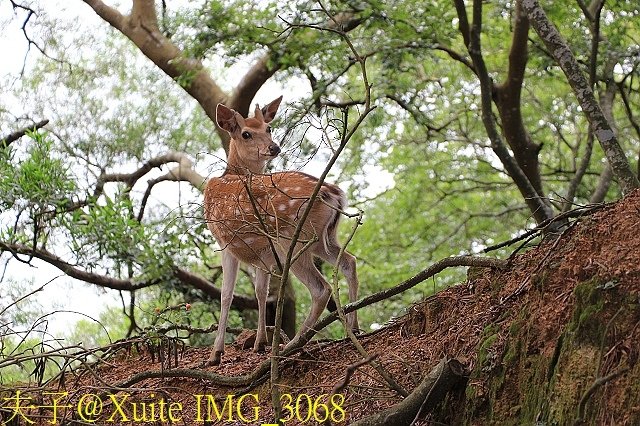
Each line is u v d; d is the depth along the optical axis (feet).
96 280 43.47
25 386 23.30
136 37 46.80
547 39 26.18
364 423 17.04
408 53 41.37
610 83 43.75
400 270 61.77
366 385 19.69
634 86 60.18
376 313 57.98
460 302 20.77
